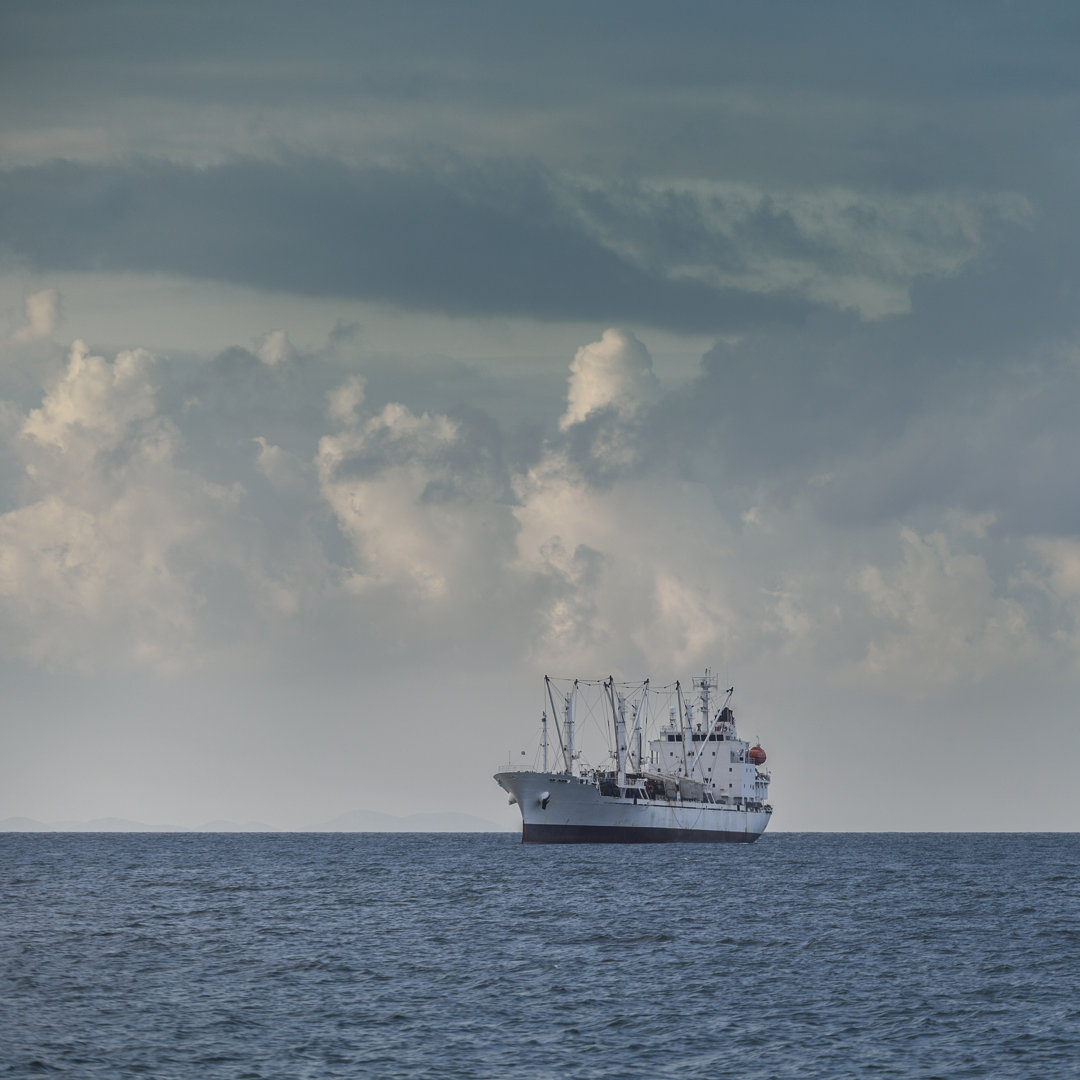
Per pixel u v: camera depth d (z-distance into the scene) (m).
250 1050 113.56
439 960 162.62
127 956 165.00
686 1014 129.50
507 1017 127.44
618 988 143.12
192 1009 130.00
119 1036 118.19
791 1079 106.38
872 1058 112.88
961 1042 118.62
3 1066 107.50
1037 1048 116.56
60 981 144.88
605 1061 111.12
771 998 138.00
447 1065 109.31
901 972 155.38
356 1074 106.50
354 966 157.50
